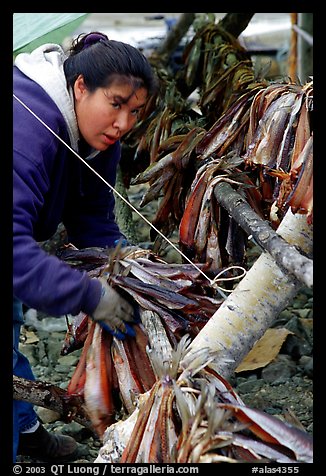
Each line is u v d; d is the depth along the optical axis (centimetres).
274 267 172
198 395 156
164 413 156
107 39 201
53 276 165
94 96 183
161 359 168
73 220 231
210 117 299
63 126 185
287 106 190
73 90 186
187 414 150
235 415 152
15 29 247
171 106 295
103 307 174
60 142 188
